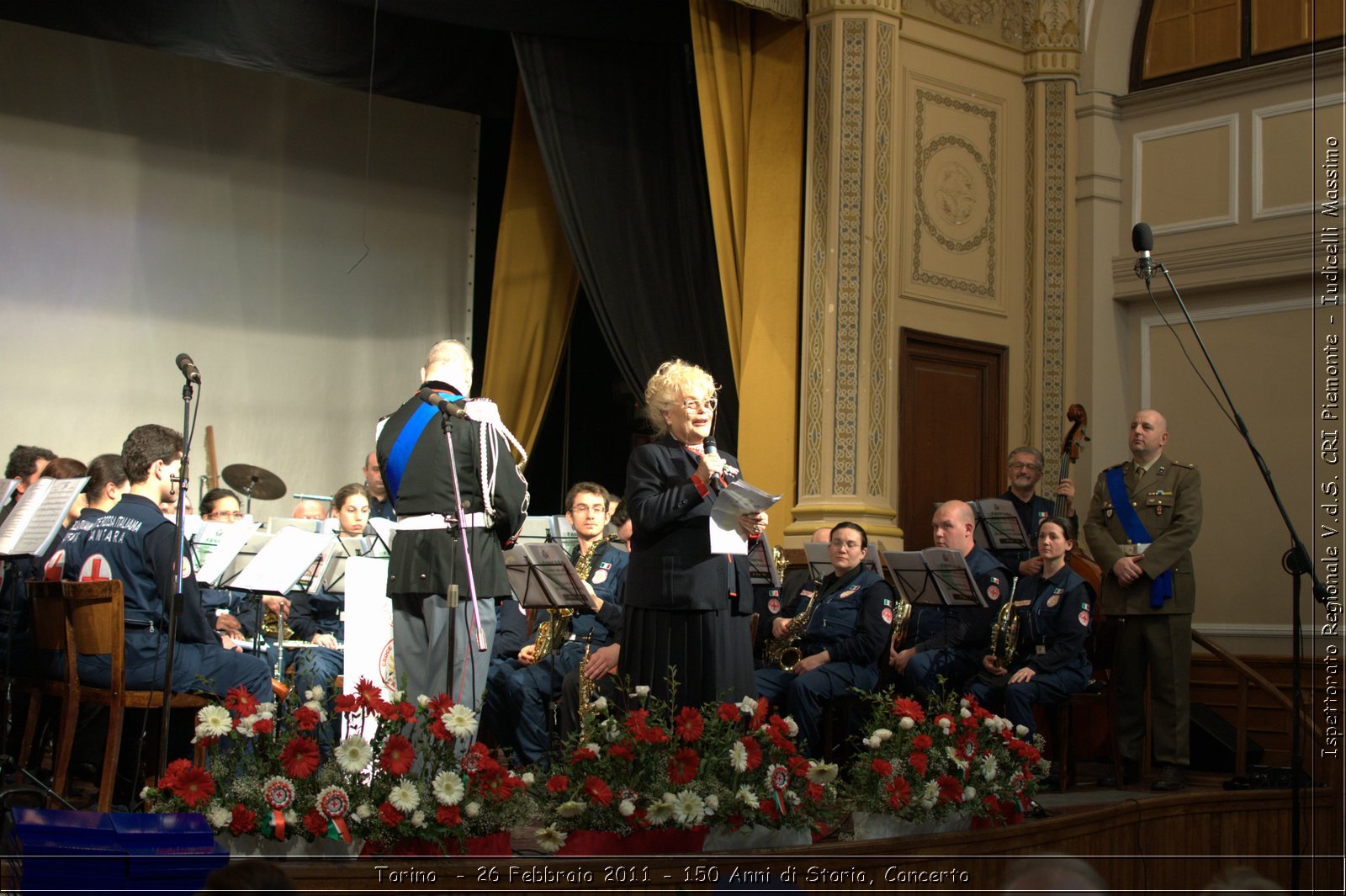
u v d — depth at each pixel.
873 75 8.02
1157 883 5.50
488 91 9.19
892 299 8.07
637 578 4.22
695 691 4.16
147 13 7.81
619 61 8.40
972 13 8.86
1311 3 8.28
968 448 8.66
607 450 10.22
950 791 4.52
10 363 8.28
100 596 4.48
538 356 9.34
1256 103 8.46
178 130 8.88
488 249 10.15
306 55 8.28
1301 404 8.17
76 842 3.33
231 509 6.54
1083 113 8.98
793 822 4.18
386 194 9.66
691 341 8.33
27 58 8.39
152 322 8.74
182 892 3.40
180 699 4.63
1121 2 9.02
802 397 7.99
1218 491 8.45
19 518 4.71
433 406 4.35
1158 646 6.31
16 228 8.33
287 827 3.67
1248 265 8.38
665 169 8.47
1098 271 8.88
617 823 3.93
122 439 8.61
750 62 8.44
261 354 9.12
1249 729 7.78
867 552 6.35
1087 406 8.80
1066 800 5.63
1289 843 6.04
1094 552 6.61
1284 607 8.05
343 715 4.23
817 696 5.80
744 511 3.96
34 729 4.86
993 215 8.87
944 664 6.12
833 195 7.98
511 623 6.28
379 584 4.85
